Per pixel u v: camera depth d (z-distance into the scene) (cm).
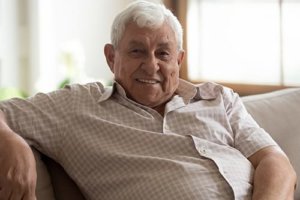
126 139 153
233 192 142
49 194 155
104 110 159
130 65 158
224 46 327
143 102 161
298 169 188
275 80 314
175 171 144
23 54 339
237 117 169
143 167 147
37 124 153
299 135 193
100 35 368
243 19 318
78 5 358
